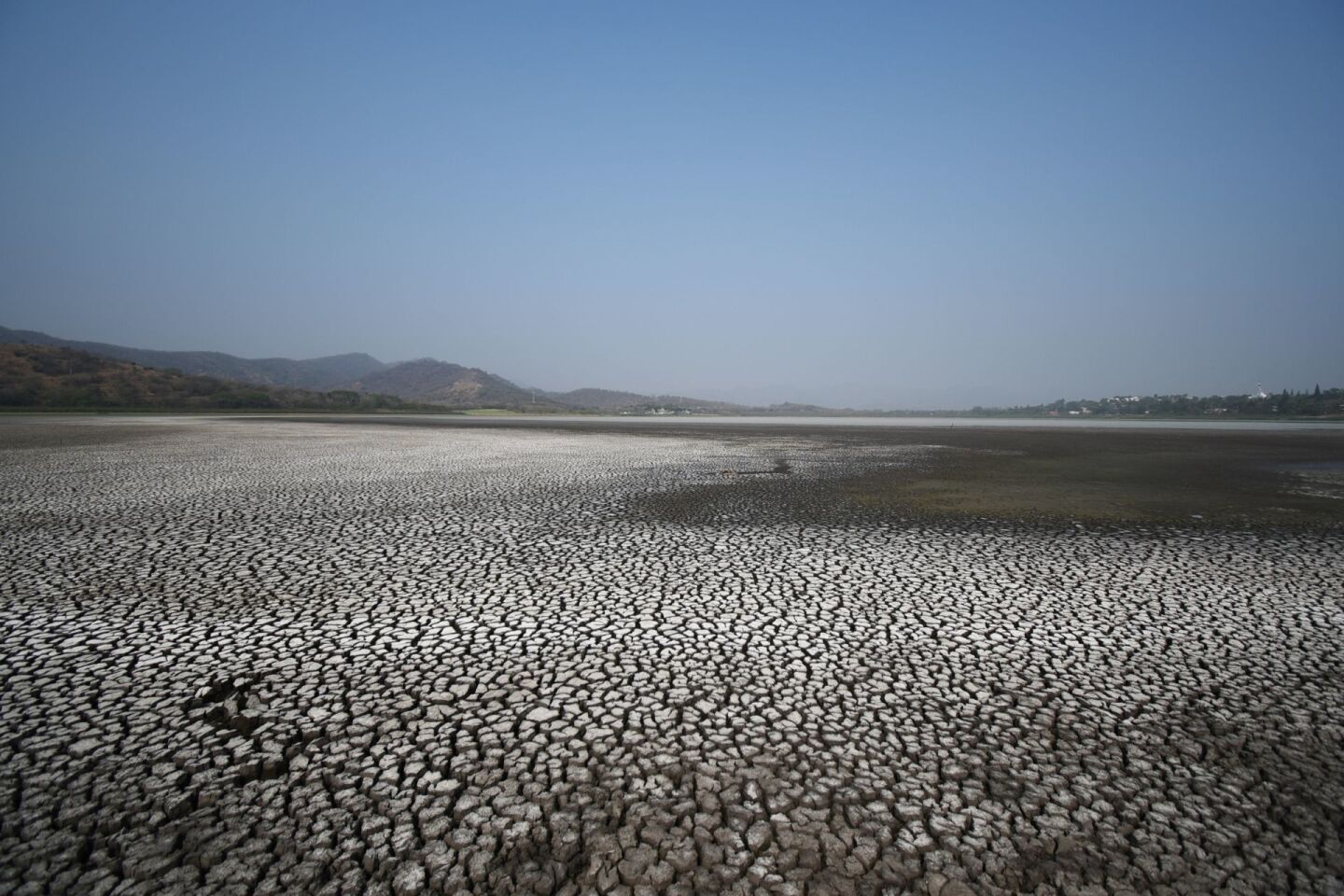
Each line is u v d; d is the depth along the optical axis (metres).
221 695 6.16
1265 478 24.02
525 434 50.03
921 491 19.80
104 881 3.88
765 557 11.36
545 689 6.36
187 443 34.88
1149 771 5.16
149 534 12.44
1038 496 18.95
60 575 9.73
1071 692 6.47
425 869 4.02
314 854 4.12
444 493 18.09
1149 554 11.81
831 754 5.34
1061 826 4.51
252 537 12.34
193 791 4.71
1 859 4.02
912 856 4.23
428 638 7.52
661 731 5.64
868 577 10.22
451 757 5.20
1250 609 8.85
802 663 7.04
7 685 6.25
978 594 9.42
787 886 3.96
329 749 5.28
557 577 10.00
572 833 4.36
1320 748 5.53
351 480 20.67
